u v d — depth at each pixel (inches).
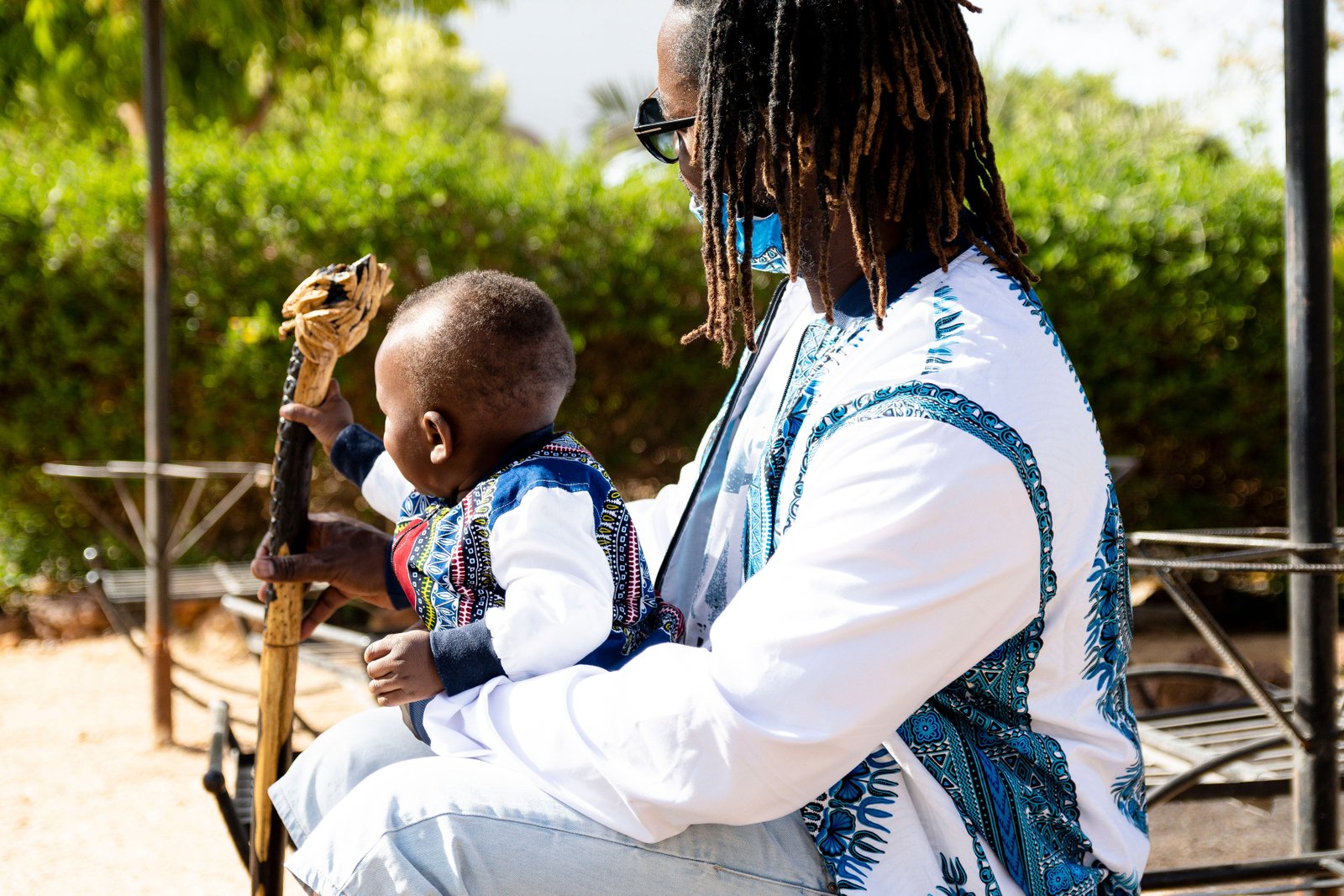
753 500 53.7
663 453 231.0
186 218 207.3
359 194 209.2
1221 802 134.7
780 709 43.0
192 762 151.9
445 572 56.6
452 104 719.1
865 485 43.3
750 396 60.4
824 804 48.2
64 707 176.4
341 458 65.2
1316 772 78.4
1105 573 48.1
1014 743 47.1
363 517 229.9
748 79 47.6
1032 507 43.6
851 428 45.1
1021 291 49.8
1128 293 227.3
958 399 44.1
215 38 355.3
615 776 45.9
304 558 61.5
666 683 45.6
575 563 53.6
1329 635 78.4
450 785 48.0
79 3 332.8
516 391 58.8
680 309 222.7
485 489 57.2
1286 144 79.5
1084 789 48.6
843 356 49.3
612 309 215.5
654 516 68.6
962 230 51.4
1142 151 277.0
